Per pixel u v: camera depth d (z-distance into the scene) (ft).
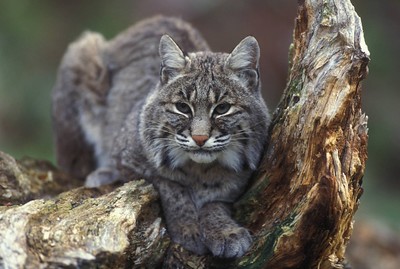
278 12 62.85
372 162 66.90
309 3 31.55
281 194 31.71
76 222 29.01
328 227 29.55
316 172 29.96
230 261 31.24
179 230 32.60
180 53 33.37
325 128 29.58
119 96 42.45
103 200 31.14
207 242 31.71
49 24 69.97
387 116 67.41
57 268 27.30
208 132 32.09
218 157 32.91
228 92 32.78
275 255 30.30
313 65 30.50
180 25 43.60
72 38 69.51
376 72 68.44
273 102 60.75
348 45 29.73
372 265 45.80
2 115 65.67
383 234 49.29
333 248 30.40
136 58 43.01
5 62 67.67
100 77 44.01
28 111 66.18
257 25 62.23
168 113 32.99
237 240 31.09
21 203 34.86
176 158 33.06
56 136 46.14
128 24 67.15
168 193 33.32
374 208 58.80
